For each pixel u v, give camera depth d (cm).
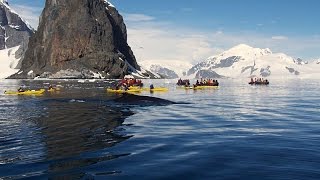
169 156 1694
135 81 10694
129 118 3148
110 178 1368
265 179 1332
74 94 6969
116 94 6906
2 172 1459
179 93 7819
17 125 2736
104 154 1739
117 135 2264
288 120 3073
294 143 1989
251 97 6475
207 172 1430
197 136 2230
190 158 1652
